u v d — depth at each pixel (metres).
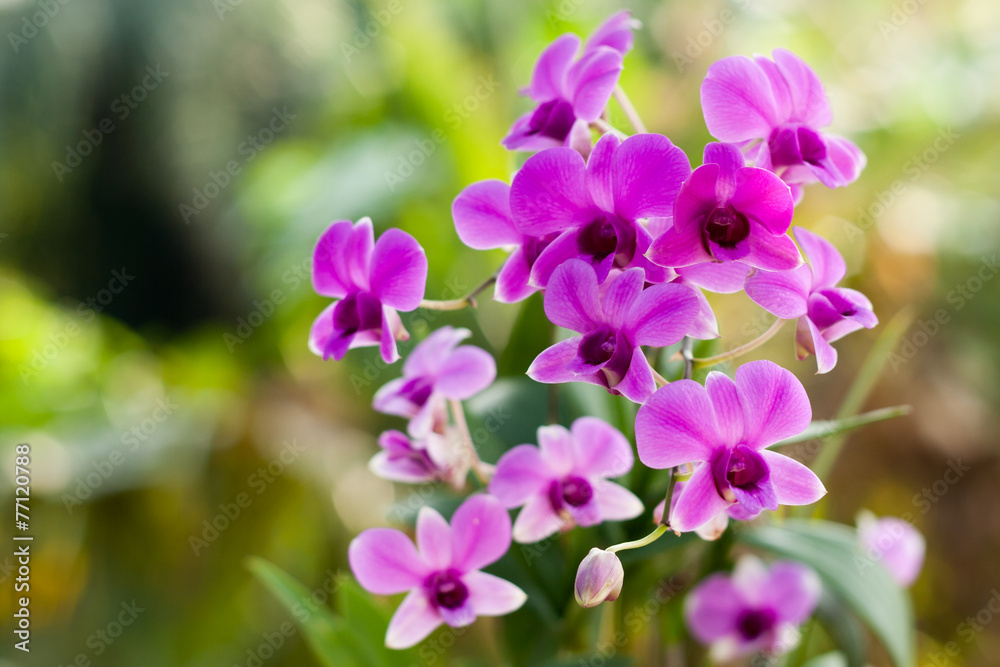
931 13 1.75
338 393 1.42
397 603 0.72
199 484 1.22
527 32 1.48
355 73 1.59
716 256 0.51
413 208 1.40
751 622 0.70
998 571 1.31
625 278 0.52
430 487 0.69
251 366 1.55
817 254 0.54
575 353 0.52
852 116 1.59
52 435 1.27
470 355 0.60
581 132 0.55
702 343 0.63
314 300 1.45
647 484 0.62
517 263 0.55
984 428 1.42
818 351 0.53
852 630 0.69
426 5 1.54
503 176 1.37
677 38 1.56
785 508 0.69
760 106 0.54
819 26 1.71
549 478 0.59
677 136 1.17
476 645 0.99
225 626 1.18
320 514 1.25
